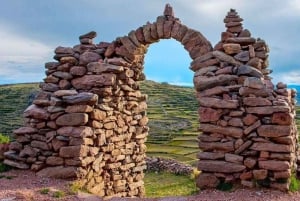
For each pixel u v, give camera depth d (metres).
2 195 11.11
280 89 13.13
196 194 12.01
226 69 13.05
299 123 52.06
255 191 11.58
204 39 13.84
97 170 14.26
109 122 14.95
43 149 13.98
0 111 54.75
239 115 12.26
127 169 16.22
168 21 14.46
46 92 15.00
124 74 15.41
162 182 22.16
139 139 17.09
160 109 71.88
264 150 11.80
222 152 12.38
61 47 15.42
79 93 14.23
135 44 15.06
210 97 12.82
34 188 12.06
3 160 14.62
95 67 14.85
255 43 13.49
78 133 13.45
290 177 11.88
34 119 14.30
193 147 43.25
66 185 12.56
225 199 10.99
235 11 13.70
